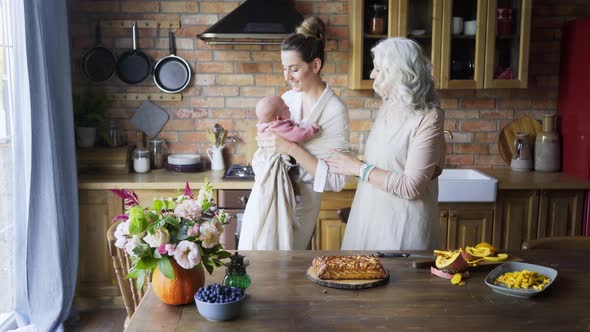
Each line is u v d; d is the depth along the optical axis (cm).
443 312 164
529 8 367
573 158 385
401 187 223
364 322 158
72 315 352
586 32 369
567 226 367
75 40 390
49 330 312
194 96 401
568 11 402
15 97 296
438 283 186
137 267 163
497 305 169
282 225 248
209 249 173
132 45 393
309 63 243
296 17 363
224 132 398
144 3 389
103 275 366
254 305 169
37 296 310
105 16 389
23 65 297
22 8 290
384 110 241
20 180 303
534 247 234
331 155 247
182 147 406
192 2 391
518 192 361
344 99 403
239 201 354
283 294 176
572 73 387
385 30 370
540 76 409
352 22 369
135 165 384
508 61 378
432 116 223
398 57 221
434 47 367
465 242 364
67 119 328
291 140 243
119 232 167
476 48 369
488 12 367
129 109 399
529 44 379
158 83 396
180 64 396
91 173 380
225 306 156
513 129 413
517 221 364
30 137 299
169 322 158
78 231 341
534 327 156
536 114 413
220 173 386
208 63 397
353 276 185
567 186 358
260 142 249
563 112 399
